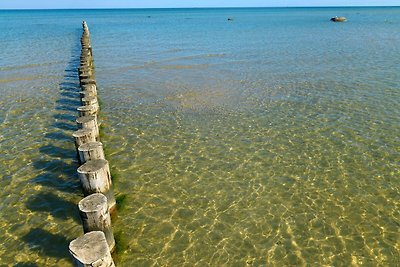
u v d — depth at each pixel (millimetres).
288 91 19484
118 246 7977
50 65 27562
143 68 26266
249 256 7766
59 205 9570
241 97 18594
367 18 94562
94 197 7035
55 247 8047
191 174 11055
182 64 27750
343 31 54969
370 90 19297
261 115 15812
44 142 13359
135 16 135250
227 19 101562
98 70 25703
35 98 18750
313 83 21109
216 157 12062
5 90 20219
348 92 18984
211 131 14156
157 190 10227
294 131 13992
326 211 9219
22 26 76375
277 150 12461
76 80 22594
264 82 21688
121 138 13570
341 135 13523
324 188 10219
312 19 97062
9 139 13578
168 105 17422
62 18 121250
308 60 29031
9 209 9383
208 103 17688
